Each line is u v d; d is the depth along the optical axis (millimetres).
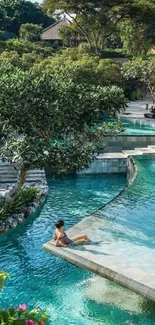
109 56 61031
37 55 42625
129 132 34750
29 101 16500
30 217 19297
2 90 16422
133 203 18047
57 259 15445
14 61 37750
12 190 20156
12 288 13531
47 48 53156
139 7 57688
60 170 17250
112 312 12117
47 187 22750
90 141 17812
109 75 39812
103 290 13219
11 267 14906
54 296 13039
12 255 15852
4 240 17094
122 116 42375
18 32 77562
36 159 16719
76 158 17188
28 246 16578
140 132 34875
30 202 19984
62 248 13250
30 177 23469
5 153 17219
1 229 17547
